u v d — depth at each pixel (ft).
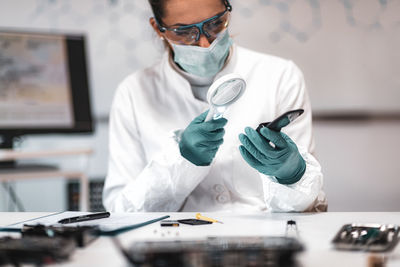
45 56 10.12
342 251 2.95
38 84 10.08
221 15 4.97
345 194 13.97
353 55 13.87
